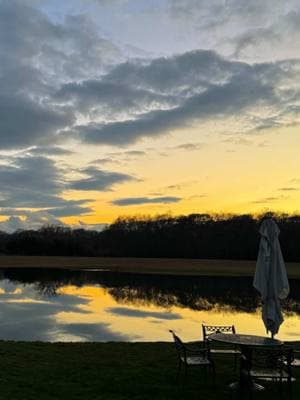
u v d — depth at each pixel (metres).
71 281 44.72
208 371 9.88
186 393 8.43
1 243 110.56
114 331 17.92
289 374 8.10
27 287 38.31
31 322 19.97
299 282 44.88
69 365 10.24
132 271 59.88
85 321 20.41
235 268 67.31
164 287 38.75
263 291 9.42
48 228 112.19
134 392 8.43
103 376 9.39
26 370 9.73
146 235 108.44
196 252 102.44
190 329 18.62
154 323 20.09
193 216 106.56
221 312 24.17
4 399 7.82
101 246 110.62
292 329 18.92
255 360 8.87
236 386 8.73
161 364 10.44
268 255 9.48
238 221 100.62
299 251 86.88
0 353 11.23
